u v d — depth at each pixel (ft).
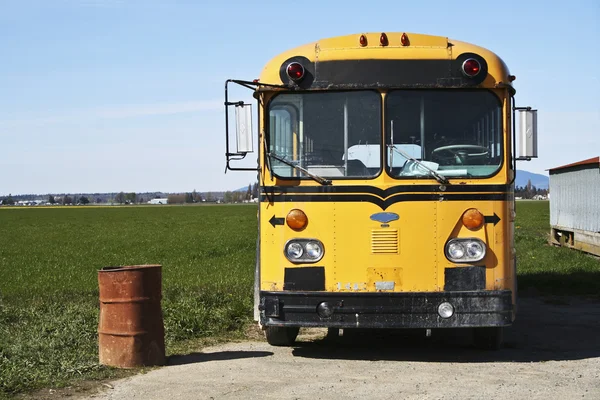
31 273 70.38
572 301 46.83
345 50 29.01
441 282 28.09
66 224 212.43
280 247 28.78
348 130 28.81
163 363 28.94
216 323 37.24
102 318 28.50
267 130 29.17
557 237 85.76
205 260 80.64
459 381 25.79
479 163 28.58
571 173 78.33
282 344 33.06
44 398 23.98
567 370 27.45
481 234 28.19
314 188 28.63
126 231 162.40
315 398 23.68
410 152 28.58
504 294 27.96
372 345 33.27
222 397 23.90
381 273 28.19
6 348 30.35
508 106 28.96
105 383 25.93
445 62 28.73
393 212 28.27
